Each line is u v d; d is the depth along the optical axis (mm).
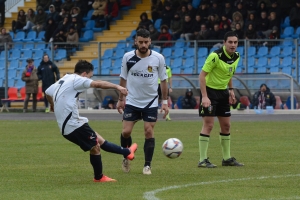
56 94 19375
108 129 41531
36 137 36531
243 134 36938
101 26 75938
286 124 44031
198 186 18844
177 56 65625
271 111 55688
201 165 23359
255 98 56812
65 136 19422
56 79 62344
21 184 19703
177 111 58594
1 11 83125
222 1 69125
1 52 73812
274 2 64938
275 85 57969
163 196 17109
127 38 72938
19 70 71938
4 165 24453
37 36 77938
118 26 76188
